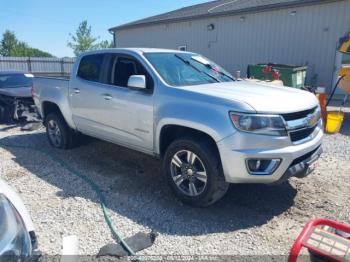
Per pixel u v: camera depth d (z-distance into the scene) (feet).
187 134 12.51
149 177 15.64
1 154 19.54
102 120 16.05
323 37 43.24
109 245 10.12
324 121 26.13
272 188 14.26
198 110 11.81
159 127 13.11
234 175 11.14
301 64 46.03
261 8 48.39
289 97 12.32
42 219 11.71
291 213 12.17
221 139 11.08
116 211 12.33
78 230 11.05
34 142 22.26
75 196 13.57
